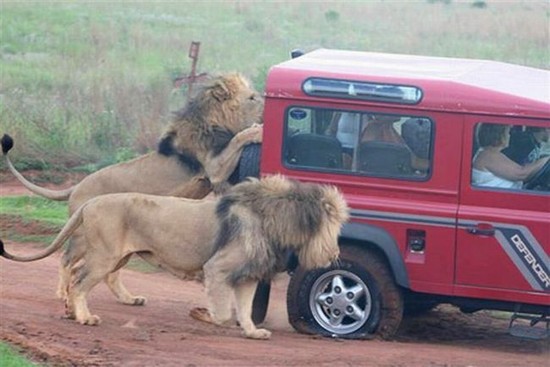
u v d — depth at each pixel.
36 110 26.73
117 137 25.91
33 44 41.47
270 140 13.27
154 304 14.86
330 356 11.88
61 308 13.93
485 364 12.12
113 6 53.34
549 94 13.00
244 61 38.16
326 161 13.20
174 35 43.66
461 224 12.80
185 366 11.12
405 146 12.96
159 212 13.09
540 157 12.72
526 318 13.02
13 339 11.80
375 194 13.06
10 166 15.29
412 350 12.59
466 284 12.88
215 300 12.64
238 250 12.59
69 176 24.50
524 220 12.69
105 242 13.02
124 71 34.28
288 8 55.41
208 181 15.17
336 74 13.11
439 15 52.09
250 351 11.97
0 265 16.92
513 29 46.12
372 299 13.05
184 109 15.19
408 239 12.98
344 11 54.56
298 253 12.80
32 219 19.77
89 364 11.00
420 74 13.27
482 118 12.73
